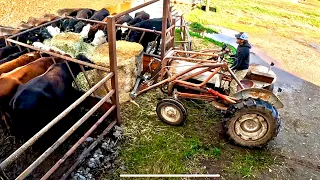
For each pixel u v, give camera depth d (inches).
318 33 342.6
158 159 137.9
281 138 158.9
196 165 136.3
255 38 313.7
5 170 133.3
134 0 441.7
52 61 168.6
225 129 145.6
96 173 128.6
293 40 314.8
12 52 190.1
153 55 212.1
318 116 180.9
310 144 155.4
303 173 135.5
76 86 170.6
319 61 264.1
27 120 144.4
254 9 425.4
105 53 189.0
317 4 486.3
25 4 397.4
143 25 229.5
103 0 439.5
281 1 489.1
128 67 179.8
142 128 158.7
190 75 157.5
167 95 179.6
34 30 220.7
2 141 153.5
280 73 236.7
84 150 135.8
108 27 124.8
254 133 142.6
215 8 405.7
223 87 157.6
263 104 135.2
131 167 132.9
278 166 138.6
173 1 408.5
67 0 432.8
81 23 237.1
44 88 145.1
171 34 234.8
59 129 157.9
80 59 166.1
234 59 167.5
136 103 180.1
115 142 147.7
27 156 141.9
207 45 277.0
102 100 134.5
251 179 130.8
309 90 212.2
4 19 339.3
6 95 144.5
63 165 135.0
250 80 174.2
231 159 141.0
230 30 333.7
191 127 161.5
